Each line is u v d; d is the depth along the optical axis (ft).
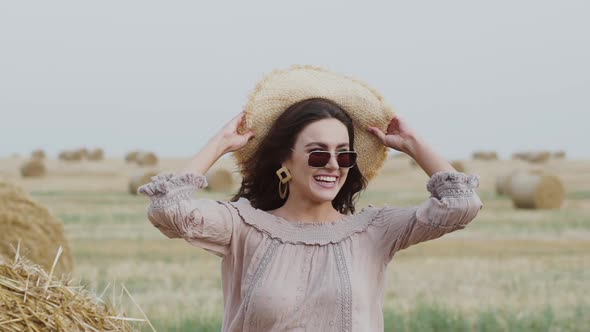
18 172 149.48
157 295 33.81
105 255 48.16
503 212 81.71
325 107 12.80
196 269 42.39
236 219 12.59
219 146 13.00
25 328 10.08
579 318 30.12
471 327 28.50
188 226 12.07
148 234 60.54
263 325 12.04
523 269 43.24
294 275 12.19
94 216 75.82
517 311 31.09
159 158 181.06
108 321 11.23
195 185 12.30
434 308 30.40
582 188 120.47
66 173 147.74
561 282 38.78
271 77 13.48
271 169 13.38
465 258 47.98
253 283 12.22
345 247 12.47
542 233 62.49
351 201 14.17
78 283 11.97
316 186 12.71
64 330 10.38
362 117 13.69
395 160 178.91
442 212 12.25
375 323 12.50
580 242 56.54
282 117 13.12
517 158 188.14
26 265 11.27
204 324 27.32
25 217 30.71
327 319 11.96
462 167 144.87
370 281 12.46
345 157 12.59
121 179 137.18
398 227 12.70
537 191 84.53
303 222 12.75
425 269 43.21
